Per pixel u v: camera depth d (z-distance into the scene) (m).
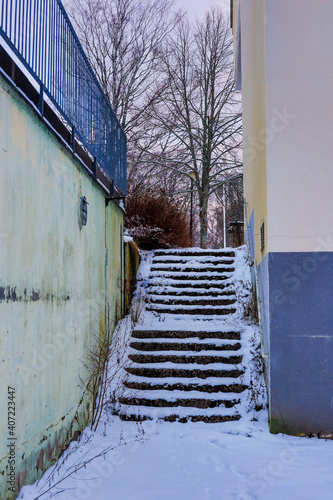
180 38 17.27
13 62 2.94
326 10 5.02
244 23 8.80
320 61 5.00
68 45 4.54
